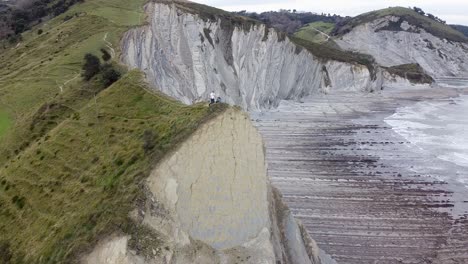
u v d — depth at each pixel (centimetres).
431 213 4512
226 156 2459
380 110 10375
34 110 4322
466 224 4288
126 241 2097
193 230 2325
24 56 6669
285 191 5041
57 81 5097
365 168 5931
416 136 7744
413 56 18900
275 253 2517
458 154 6594
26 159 3127
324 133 7981
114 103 3198
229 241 2409
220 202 2412
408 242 3941
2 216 2738
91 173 2594
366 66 13412
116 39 6475
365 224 4247
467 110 10450
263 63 10350
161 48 7900
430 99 12275
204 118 2458
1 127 4331
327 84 12775
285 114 9681
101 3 9156
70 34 7006
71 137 3050
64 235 2252
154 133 2575
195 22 8969
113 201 2264
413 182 5381
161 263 2120
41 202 2639
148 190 2248
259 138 2572
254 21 10612
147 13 8475
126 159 2500
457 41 19962
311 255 2955
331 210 4541
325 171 5797
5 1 14925
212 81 8825
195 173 2362
